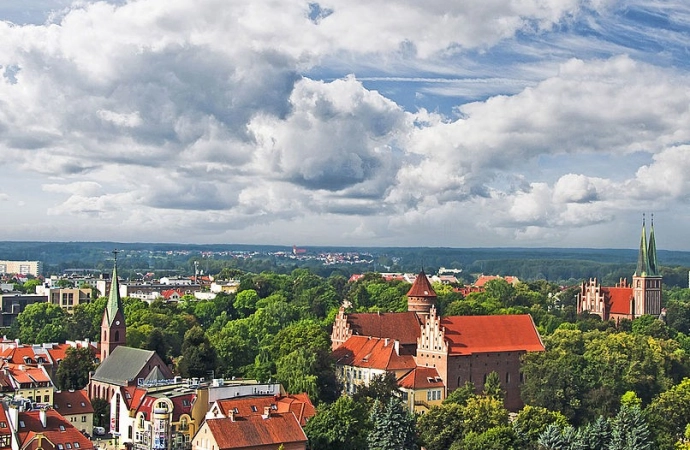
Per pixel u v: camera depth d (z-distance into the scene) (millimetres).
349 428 169750
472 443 168500
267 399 185125
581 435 178125
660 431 193250
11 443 170250
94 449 176375
